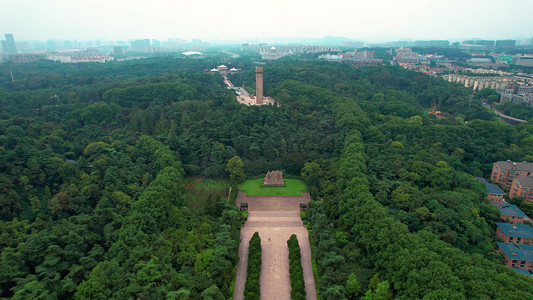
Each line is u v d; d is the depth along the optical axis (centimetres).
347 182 17250
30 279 10912
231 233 14812
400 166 19812
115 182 17250
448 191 17362
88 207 15575
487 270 10988
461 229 14788
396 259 11856
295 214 18200
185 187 19450
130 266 12131
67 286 11088
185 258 13100
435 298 10000
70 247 12419
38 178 16900
